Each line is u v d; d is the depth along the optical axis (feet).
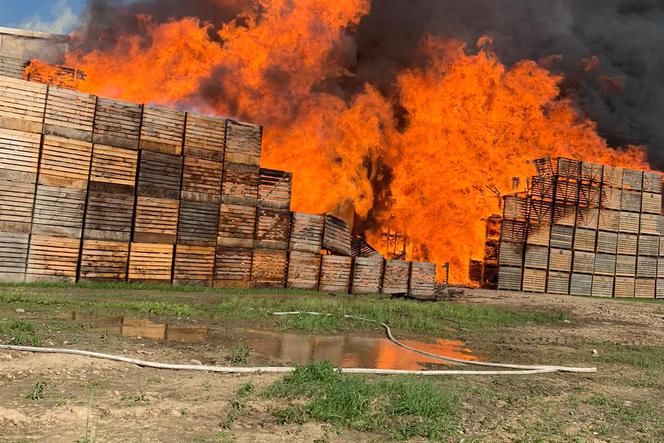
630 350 47.26
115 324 39.47
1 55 83.97
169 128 79.51
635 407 26.68
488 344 46.34
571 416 24.34
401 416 21.77
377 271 96.02
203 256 81.71
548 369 35.53
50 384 21.91
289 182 90.48
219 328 42.16
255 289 84.23
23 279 68.13
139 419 18.61
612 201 141.49
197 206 81.56
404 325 53.88
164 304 50.93
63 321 38.47
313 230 92.07
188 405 20.76
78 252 72.02
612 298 132.26
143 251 76.74
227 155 84.38
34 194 69.05
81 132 72.54
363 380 25.77
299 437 18.42
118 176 75.25
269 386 24.16
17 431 16.51
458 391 27.04
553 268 134.00
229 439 17.52
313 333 44.47
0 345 27.61
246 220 85.87
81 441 15.89
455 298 102.17
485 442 19.53
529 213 133.08
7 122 67.56
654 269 145.69
